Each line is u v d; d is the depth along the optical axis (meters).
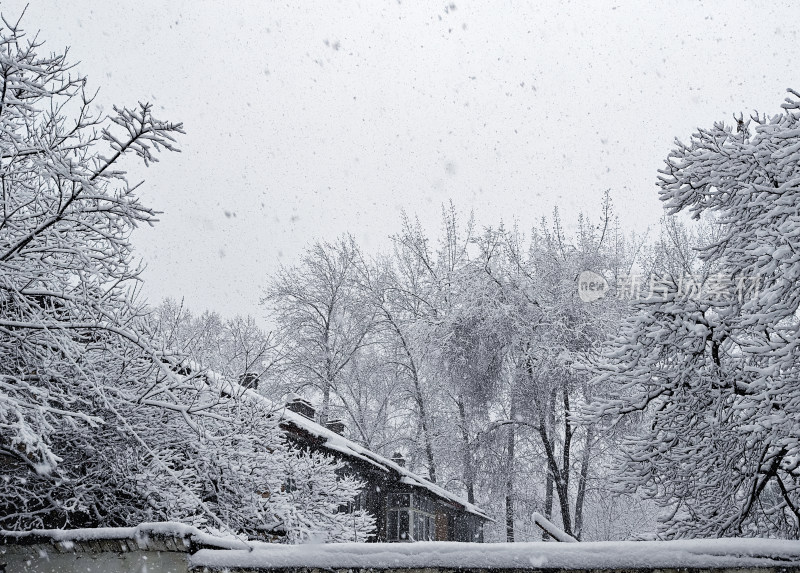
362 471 21.64
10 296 8.84
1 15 8.00
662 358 11.16
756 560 5.27
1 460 9.63
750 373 10.87
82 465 9.80
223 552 6.45
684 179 11.36
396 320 31.62
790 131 10.02
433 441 29.56
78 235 8.91
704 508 11.19
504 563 5.73
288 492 12.20
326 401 32.62
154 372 10.10
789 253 8.99
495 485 23.73
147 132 7.64
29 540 7.29
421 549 5.99
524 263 24.36
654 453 11.13
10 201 8.58
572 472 24.44
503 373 22.98
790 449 9.94
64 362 8.73
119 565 6.76
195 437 10.03
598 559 5.54
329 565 6.12
